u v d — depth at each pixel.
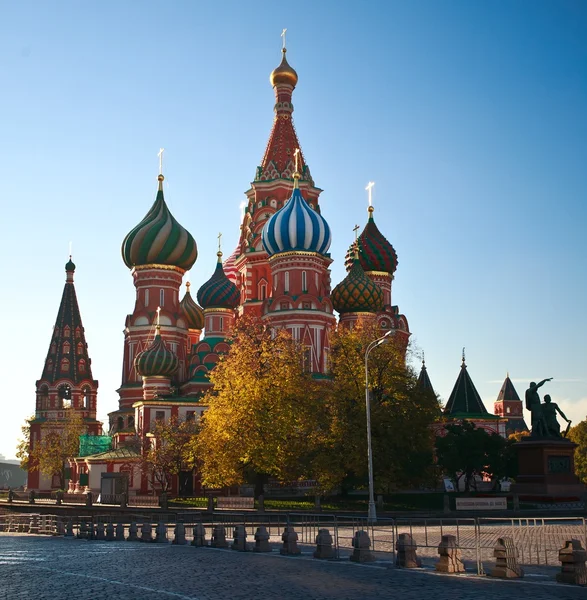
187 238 116.88
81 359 136.12
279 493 88.50
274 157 116.00
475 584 24.16
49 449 123.56
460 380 124.94
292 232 100.19
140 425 99.75
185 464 90.38
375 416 72.06
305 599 20.77
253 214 114.00
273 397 73.31
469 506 67.50
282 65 119.44
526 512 65.81
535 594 21.83
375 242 121.75
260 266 111.75
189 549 38.22
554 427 78.25
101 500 91.12
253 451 71.62
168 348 112.06
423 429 75.81
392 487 77.06
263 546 36.47
